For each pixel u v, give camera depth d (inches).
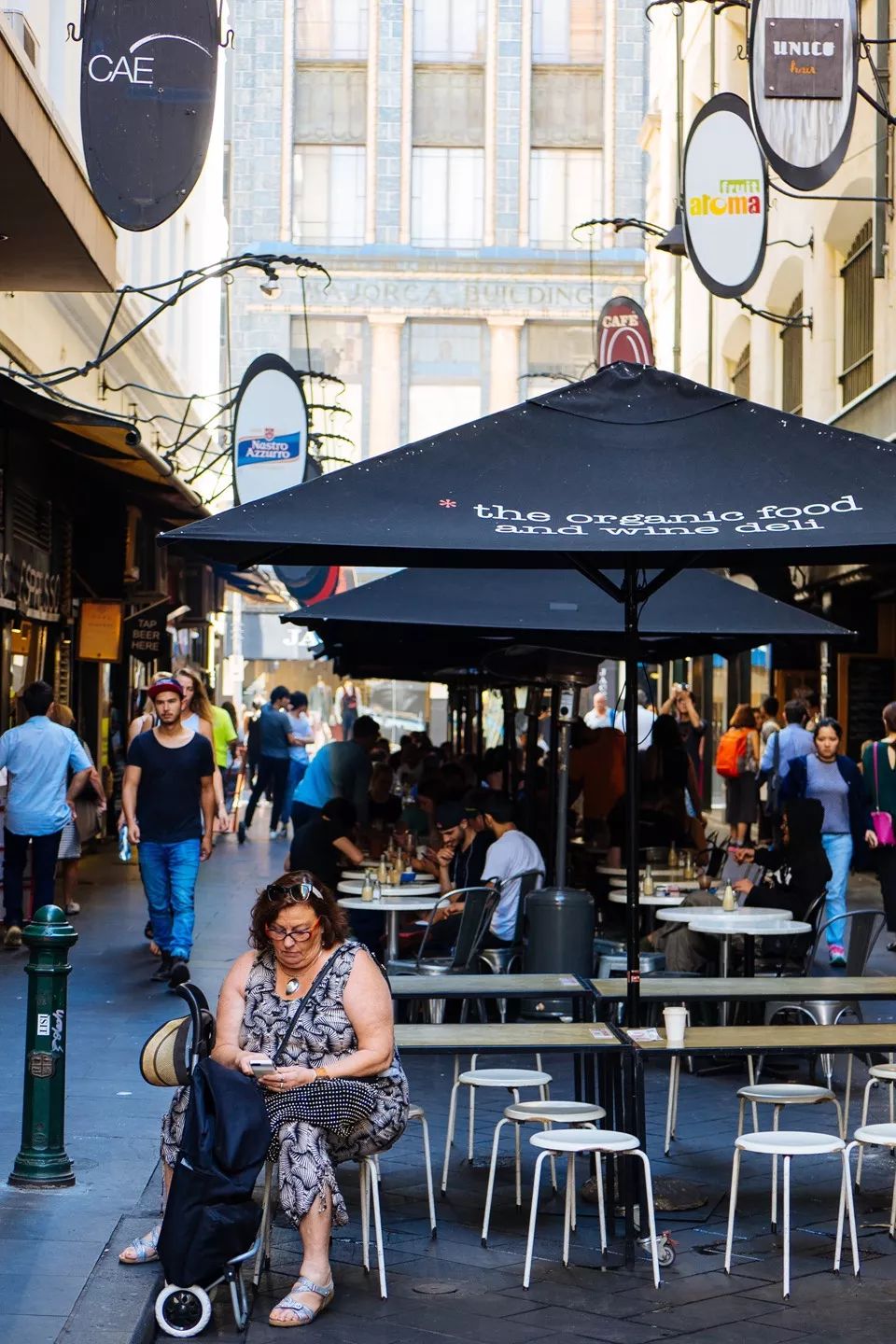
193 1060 236.1
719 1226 280.8
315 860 502.6
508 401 1953.7
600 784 612.1
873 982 324.8
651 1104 366.6
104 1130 313.6
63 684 815.1
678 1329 231.3
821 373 917.2
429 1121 348.8
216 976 498.6
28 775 525.3
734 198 724.7
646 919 496.7
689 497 256.2
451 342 1964.8
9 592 665.0
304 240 1967.3
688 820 599.8
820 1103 360.2
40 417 561.6
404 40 1950.1
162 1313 226.2
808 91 547.2
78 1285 230.7
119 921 617.6
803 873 429.4
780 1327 232.5
